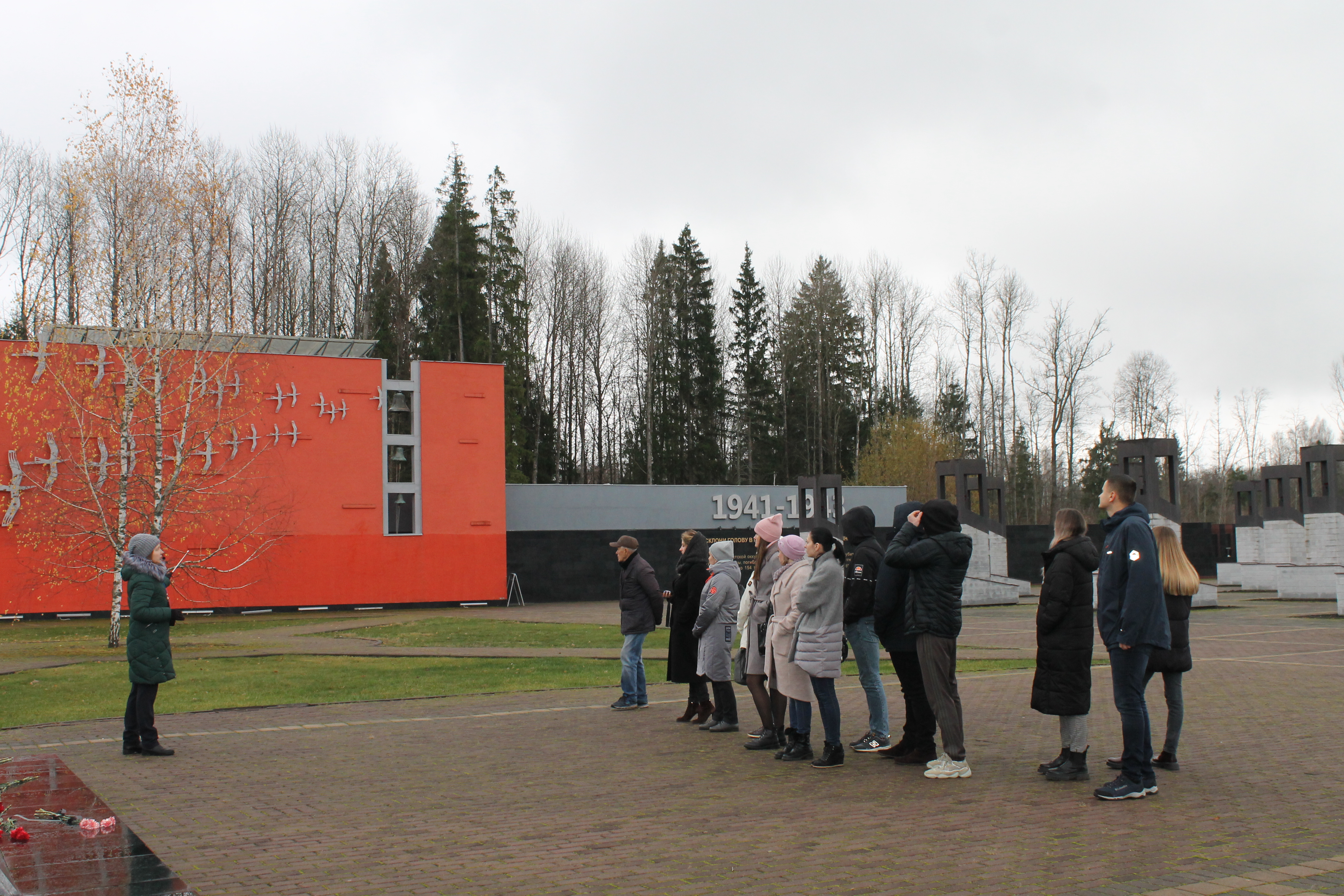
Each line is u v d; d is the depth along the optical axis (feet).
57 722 37.68
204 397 81.56
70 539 83.51
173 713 39.55
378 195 195.21
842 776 26.73
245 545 107.96
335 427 116.06
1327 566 110.01
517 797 24.62
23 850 16.35
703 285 217.15
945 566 26.40
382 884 17.85
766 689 30.76
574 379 218.79
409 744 32.19
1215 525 169.68
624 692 39.47
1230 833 20.63
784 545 29.55
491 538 122.93
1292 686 42.63
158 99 76.13
